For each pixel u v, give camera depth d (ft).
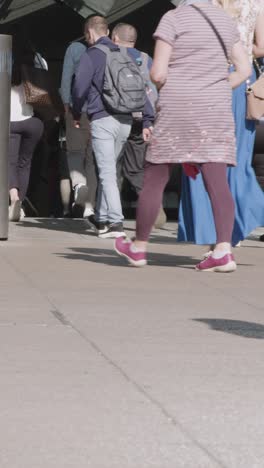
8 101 71.05
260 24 65.41
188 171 59.93
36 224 86.58
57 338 41.22
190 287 54.44
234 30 58.54
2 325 43.55
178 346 40.22
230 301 50.47
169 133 58.44
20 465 26.35
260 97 65.98
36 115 88.79
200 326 44.19
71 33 101.50
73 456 27.04
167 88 58.18
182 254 68.18
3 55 70.59
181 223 64.34
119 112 75.61
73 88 75.97
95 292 52.16
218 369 36.73
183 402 32.37
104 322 44.57
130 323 44.45
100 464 26.45
